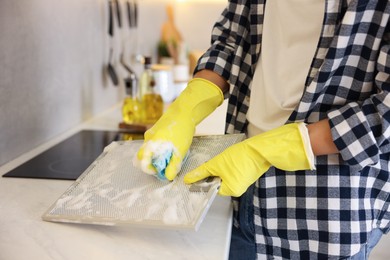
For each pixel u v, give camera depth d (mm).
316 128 736
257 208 836
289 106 805
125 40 1969
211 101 938
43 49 1229
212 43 1023
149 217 655
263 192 823
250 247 944
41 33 1210
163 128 804
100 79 1685
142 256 657
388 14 676
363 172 767
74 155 1161
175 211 661
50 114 1310
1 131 1062
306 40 795
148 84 1546
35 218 764
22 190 912
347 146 702
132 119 1494
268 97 830
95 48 1613
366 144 692
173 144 776
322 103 774
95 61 1623
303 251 809
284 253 835
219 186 746
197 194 706
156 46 2615
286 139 741
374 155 697
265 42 854
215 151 844
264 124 847
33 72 1188
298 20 795
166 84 1854
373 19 693
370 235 811
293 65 807
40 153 1173
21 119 1148
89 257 649
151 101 1523
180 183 751
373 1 679
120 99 1937
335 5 718
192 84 955
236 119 952
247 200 861
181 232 733
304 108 760
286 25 812
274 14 847
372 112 698
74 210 716
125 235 715
